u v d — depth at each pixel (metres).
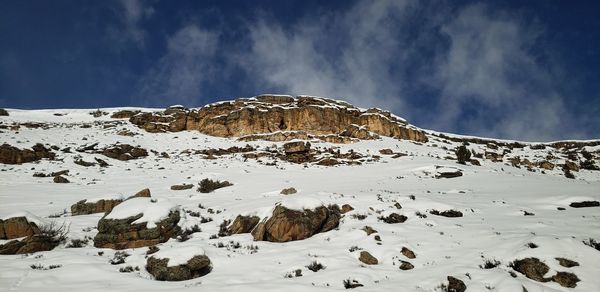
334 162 39.75
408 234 15.04
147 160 39.22
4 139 35.22
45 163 32.84
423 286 10.12
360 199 20.88
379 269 11.62
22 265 11.43
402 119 60.94
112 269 11.51
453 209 18.84
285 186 28.41
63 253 13.05
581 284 9.80
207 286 10.12
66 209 20.45
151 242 14.56
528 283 9.70
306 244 14.28
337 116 52.00
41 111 61.00
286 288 9.77
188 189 28.17
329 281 10.48
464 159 42.62
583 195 21.83
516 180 31.59
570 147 70.38
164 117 54.25
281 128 50.28
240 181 30.98
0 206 20.44
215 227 17.44
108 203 19.88
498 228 15.41
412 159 42.00
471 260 11.87
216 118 52.22
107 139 43.03
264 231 15.45
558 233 13.99
